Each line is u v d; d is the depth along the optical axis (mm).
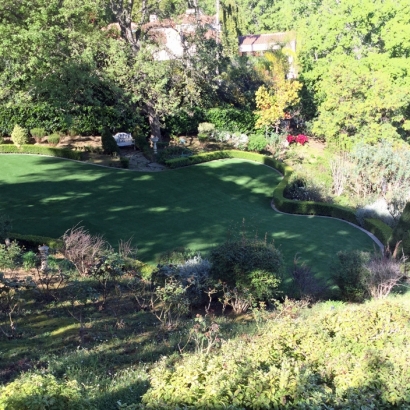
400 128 34656
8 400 4969
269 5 69938
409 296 14359
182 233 19125
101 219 19438
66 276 12938
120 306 11852
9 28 21359
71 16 24109
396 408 5789
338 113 31375
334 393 6062
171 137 31797
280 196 24422
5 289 11477
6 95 23969
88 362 8414
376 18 34812
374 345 7312
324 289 14812
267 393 5426
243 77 37156
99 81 25859
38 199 20562
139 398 7000
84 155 26125
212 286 12930
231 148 31703
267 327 9461
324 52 38812
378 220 21859
